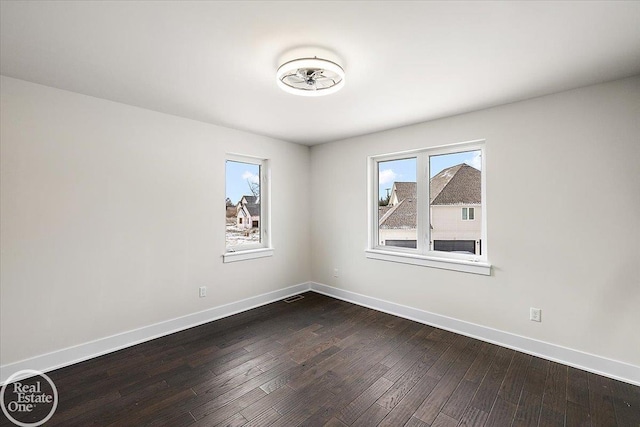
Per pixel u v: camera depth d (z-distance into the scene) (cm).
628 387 207
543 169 249
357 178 388
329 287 424
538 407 188
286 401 194
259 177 398
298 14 146
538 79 218
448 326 305
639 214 211
